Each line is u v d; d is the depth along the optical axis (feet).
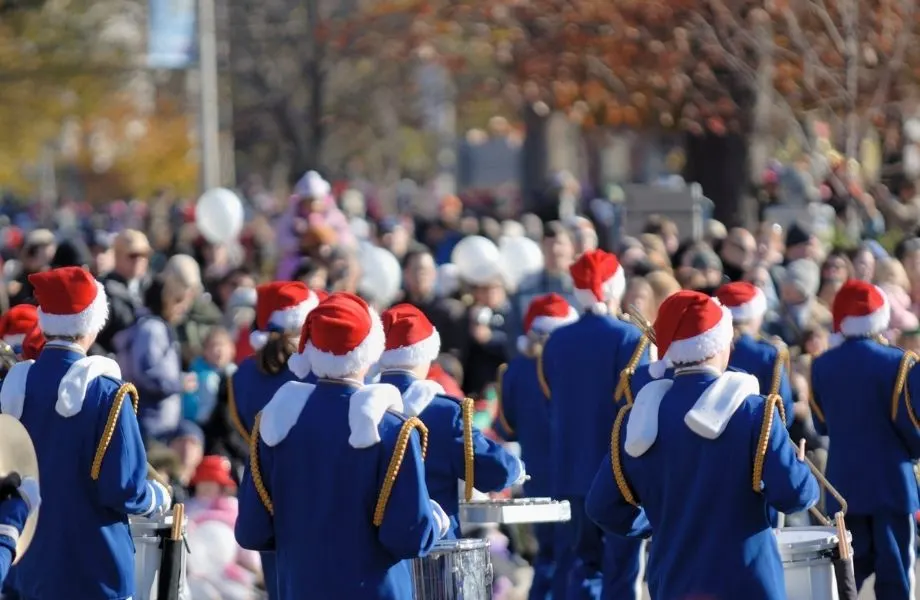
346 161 436.76
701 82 145.69
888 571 78.43
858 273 108.58
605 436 80.33
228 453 93.71
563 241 114.83
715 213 154.40
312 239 115.85
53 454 59.11
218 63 312.29
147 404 92.07
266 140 350.23
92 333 60.95
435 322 115.03
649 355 80.38
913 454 77.66
